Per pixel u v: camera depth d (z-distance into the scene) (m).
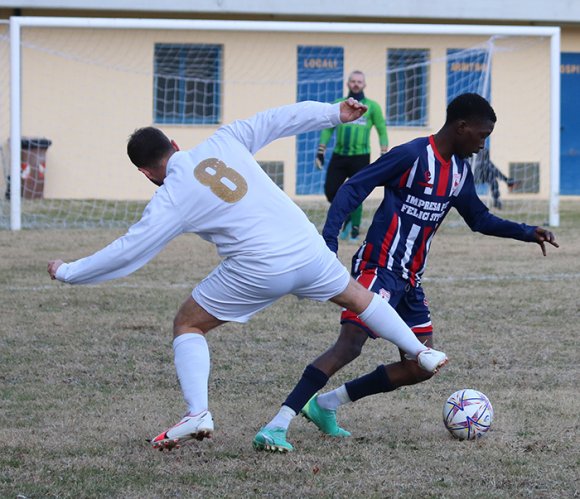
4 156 54.75
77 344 19.34
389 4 57.56
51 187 55.78
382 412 14.59
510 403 14.98
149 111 56.69
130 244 11.19
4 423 13.82
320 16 57.75
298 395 12.48
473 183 13.24
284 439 12.41
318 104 11.91
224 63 57.44
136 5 55.75
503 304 23.75
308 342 19.69
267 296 11.73
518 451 12.42
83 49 55.78
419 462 11.94
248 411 14.62
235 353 18.69
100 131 56.06
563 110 60.94
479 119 12.49
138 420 14.02
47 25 39.62
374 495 10.68
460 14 58.03
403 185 12.74
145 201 54.66
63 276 11.29
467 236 38.72
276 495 10.69
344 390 13.12
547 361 18.06
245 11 56.62
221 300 11.80
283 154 57.28
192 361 11.71
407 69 58.41
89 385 16.22
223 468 11.70
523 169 59.34
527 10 58.31
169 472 11.54
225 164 11.54
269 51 57.56
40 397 15.38
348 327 12.65
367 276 12.80
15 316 22.06
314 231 11.88
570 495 10.70
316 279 11.77
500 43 58.59
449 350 18.94
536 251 33.81
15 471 11.56
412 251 12.88
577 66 60.84
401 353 12.98
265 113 11.90
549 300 24.28
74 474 11.45
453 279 27.59
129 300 24.19
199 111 57.56
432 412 14.57
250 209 11.44
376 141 58.22
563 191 61.12
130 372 17.19
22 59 55.12
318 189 57.66
